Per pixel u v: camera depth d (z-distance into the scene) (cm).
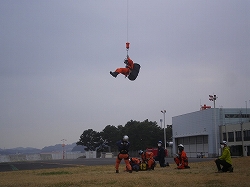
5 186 1288
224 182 1254
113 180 1381
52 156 8531
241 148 6556
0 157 7631
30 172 2242
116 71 1583
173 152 8500
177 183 1252
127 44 1656
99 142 11406
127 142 1903
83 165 3159
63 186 1248
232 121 7250
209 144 7169
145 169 2033
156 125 10381
